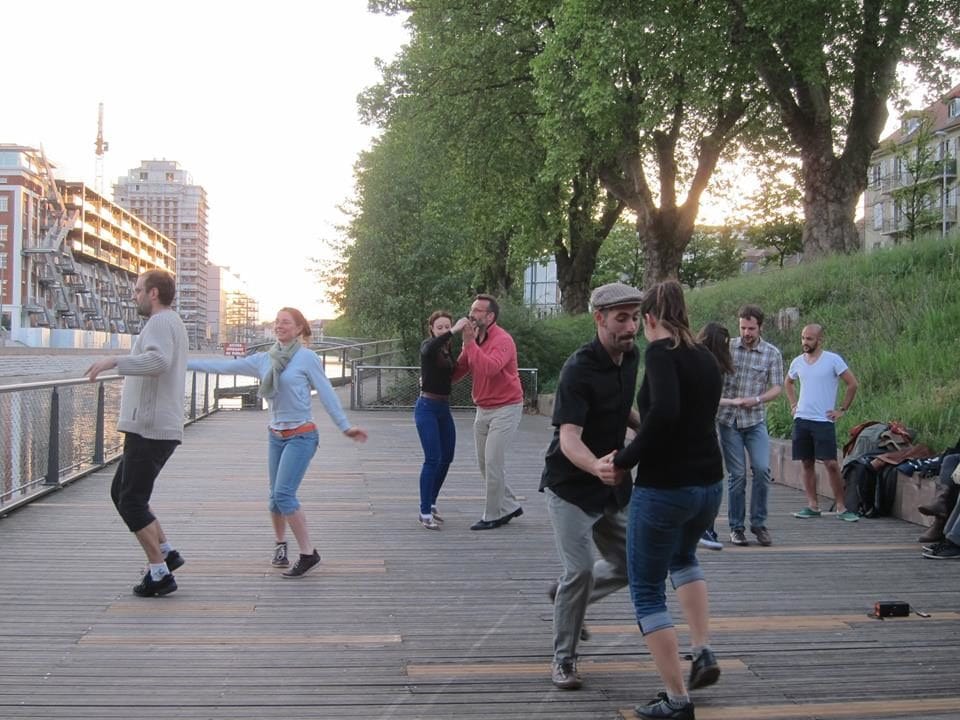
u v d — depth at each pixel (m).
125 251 150.38
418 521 8.31
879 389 11.09
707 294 21.14
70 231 119.50
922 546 7.40
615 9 18.97
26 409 8.58
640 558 3.80
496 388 7.89
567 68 20.81
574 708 3.95
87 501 8.80
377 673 4.35
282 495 6.11
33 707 3.85
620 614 5.39
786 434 11.48
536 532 7.84
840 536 7.83
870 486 8.70
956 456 7.26
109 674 4.26
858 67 19.62
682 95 20.44
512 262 36.00
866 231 64.25
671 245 24.33
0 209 103.56
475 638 4.91
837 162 19.92
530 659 4.58
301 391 6.12
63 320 114.06
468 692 4.12
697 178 24.39
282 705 3.93
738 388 7.48
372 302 23.59
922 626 5.22
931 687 4.26
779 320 15.32
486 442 7.97
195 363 5.92
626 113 21.27
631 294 4.08
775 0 17.75
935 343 11.61
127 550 6.79
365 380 23.09
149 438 5.42
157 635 4.85
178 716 3.78
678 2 18.81
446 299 23.47
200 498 9.23
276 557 6.40
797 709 3.98
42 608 5.30
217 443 14.29
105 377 11.12
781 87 19.78
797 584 6.18
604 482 3.81
